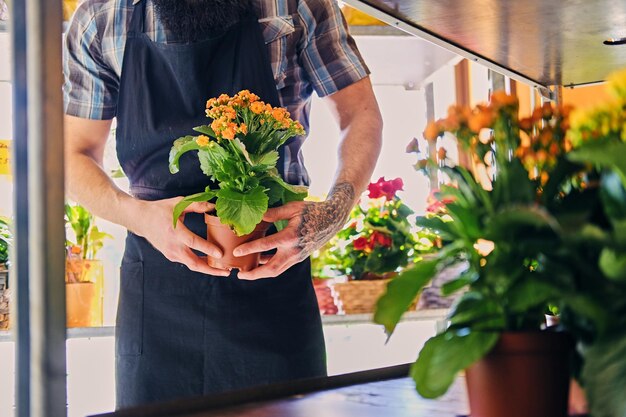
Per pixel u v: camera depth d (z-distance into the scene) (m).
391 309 0.90
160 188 1.91
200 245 1.71
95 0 1.95
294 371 1.85
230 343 1.83
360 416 1.00
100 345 3.30
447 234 0.93
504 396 0.89
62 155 0.85
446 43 1.70
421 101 3.75
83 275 2.62
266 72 1.94
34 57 0.84
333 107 2.09
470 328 0.89
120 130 1.93
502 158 0.93
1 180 2.96
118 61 1.95
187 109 1.91
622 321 0.82
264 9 1.95
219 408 1.05
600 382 0.80
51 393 0.83
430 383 0.85
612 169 0.86
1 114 3.05
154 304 1.86
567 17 1.53
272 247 1.71
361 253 2.95
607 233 0.82
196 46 1.89
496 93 0.95
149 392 1.85
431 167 1.00
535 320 0.90
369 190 3.09
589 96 2.26
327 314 2.79
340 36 2.04
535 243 0.87
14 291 0.86
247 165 1.73
